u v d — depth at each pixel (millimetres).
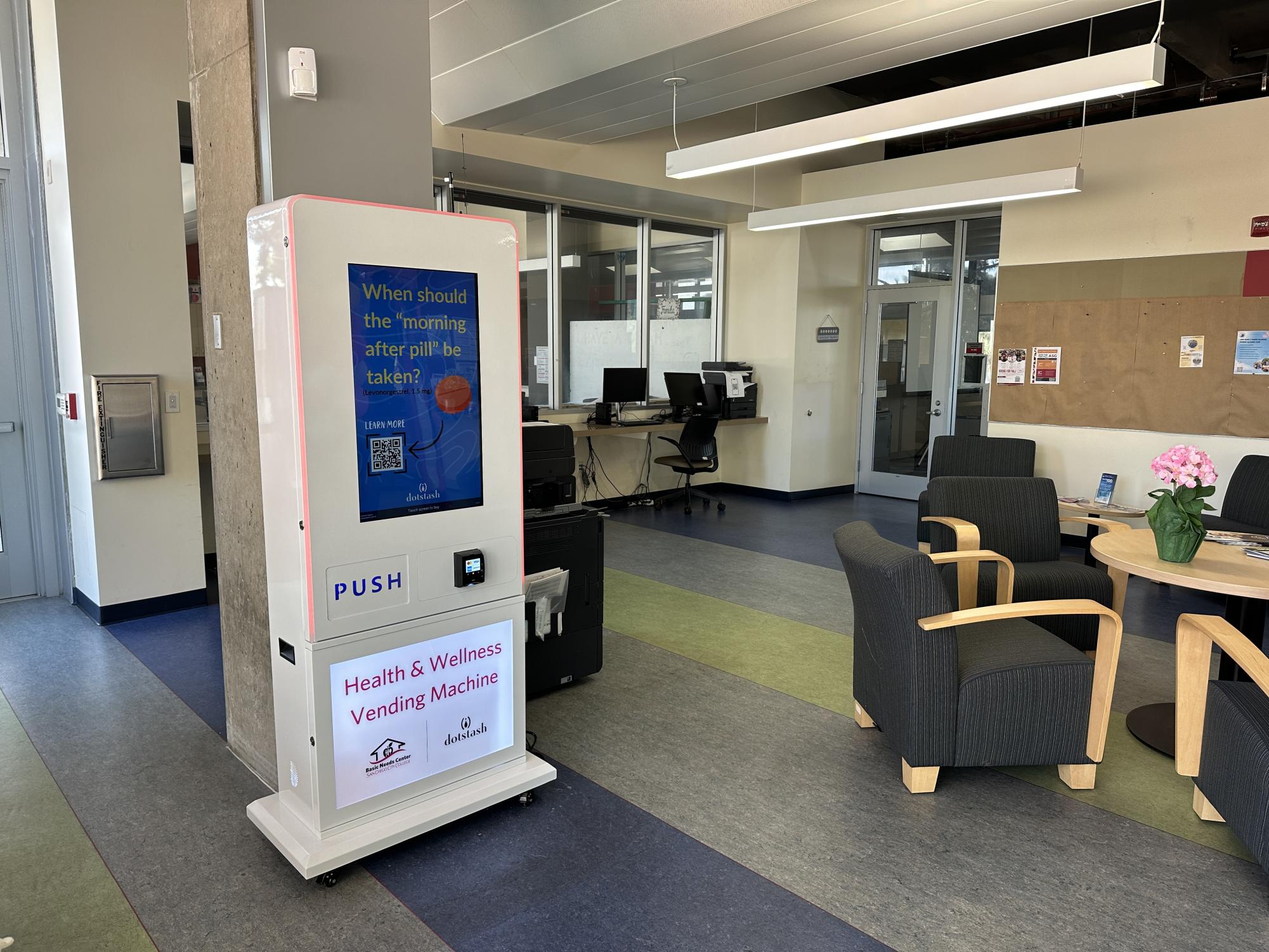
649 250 8008
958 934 2109
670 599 4965
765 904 2223
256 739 2850
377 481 2266
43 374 4688
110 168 4164
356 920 2152
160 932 2107
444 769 2537
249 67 2410
